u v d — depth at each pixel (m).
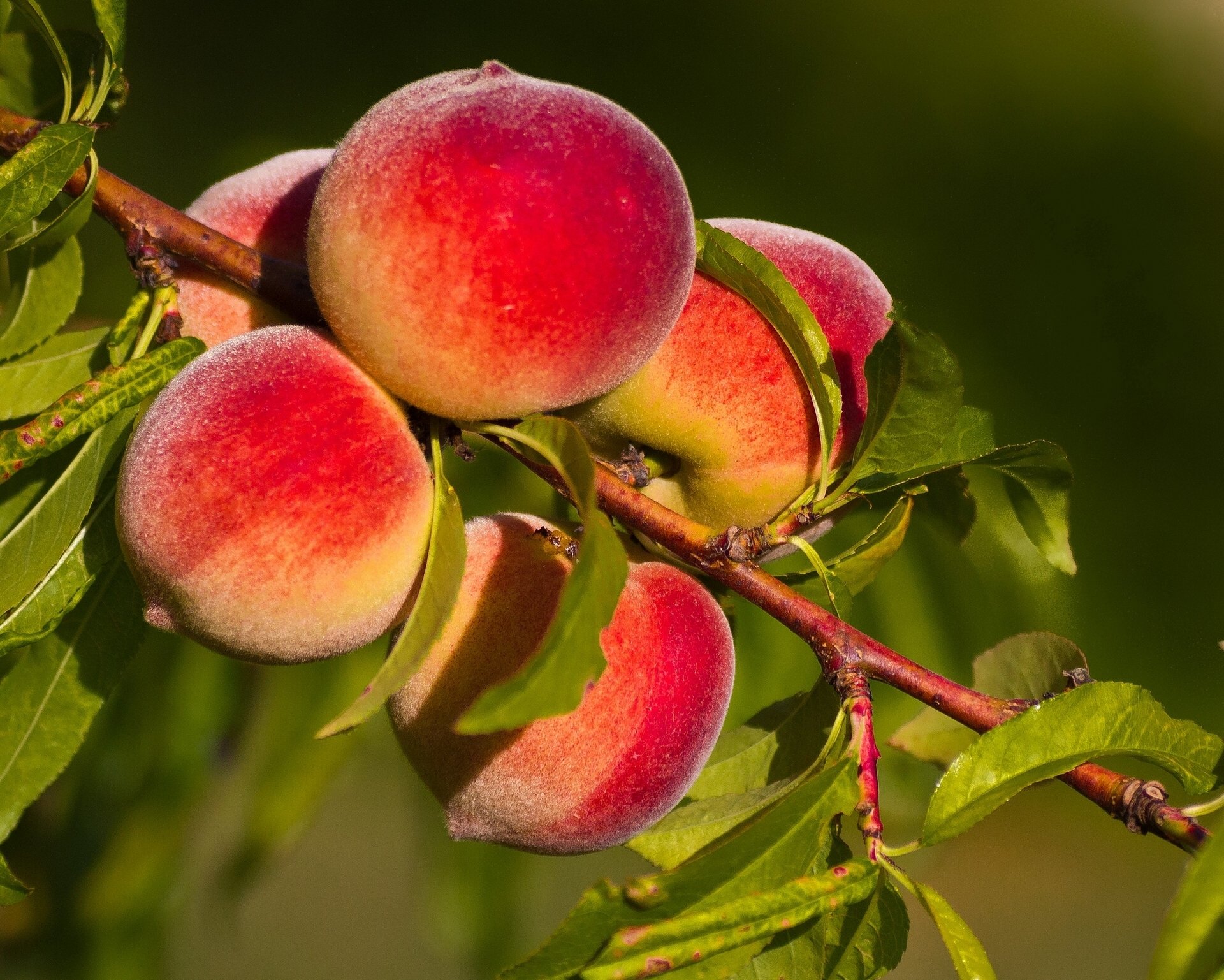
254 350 1.46
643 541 1.52
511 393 1.46
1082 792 1.46
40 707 1.50
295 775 1.59
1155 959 1.43
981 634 1.61
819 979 1.46
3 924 1.60
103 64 1.52
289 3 1.74
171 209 1.50
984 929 2.50
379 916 2.52
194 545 1.45
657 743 1.48
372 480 1.46
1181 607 1.71
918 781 1.60
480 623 1.47
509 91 1.46
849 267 1.52
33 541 1.48
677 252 1.47
